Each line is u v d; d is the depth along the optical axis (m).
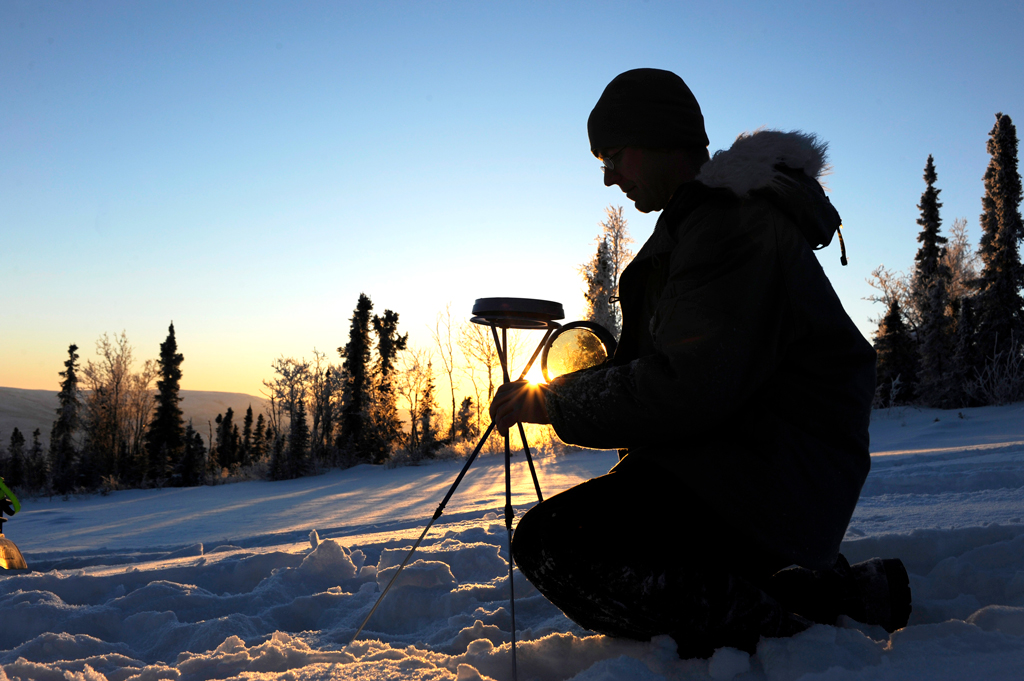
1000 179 33.06
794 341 1.53
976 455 8.23
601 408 1.54
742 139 1.63
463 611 2.63
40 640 2.40
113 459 40.41
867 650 1.51
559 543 1.62
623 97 1.81
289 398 39.66
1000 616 1.64
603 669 1.51
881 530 3.31
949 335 33.19
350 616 2.77
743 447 1.54
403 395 34.06
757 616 1.62
